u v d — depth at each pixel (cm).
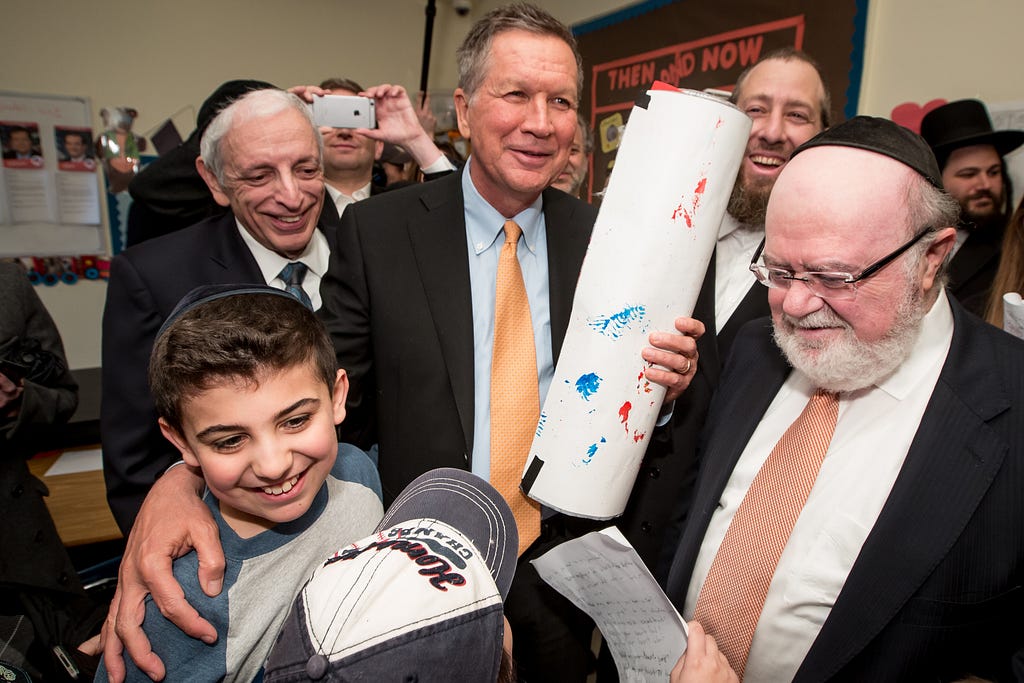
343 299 112
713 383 121
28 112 308
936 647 75
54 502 174
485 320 111
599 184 348
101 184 331
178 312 76
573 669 125
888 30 207
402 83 406
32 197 317
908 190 75
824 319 80
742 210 161
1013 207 169
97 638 92
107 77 321
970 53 185
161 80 334
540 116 96
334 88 228
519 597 115
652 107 86
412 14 400
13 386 127
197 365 65
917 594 76
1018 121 173
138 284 117
